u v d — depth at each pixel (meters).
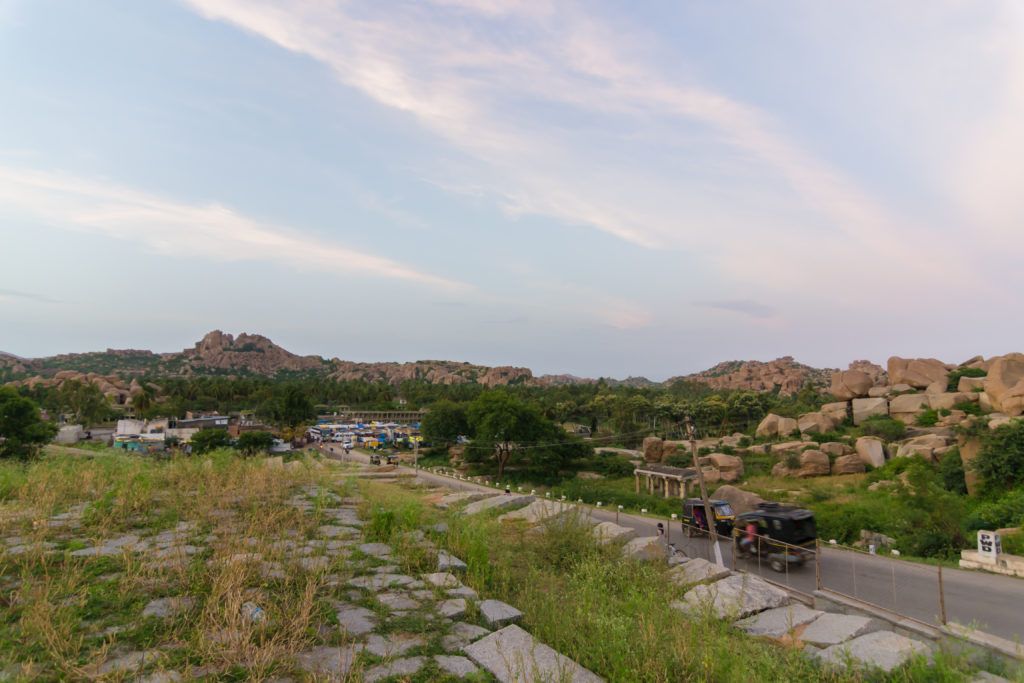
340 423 135.38
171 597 4.99
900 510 27.08
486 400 67.38
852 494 39.44
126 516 7.84
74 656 3.81
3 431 40.97
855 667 6.05
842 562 19.47
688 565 11.05
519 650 4.69
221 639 4.18
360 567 6.54
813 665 6.14
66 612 4.46
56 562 5.76
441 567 6.95
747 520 18.50
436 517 9.85
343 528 8.34
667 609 6.45
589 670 4.68
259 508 8.72
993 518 25.33
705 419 91.69
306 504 9.80
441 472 60.78
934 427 56.06
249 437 75.75
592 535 10.34
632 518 31.64
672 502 39.75
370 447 93.44
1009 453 32.06
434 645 4.72
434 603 5.66
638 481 49.03
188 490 9.72
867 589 15.21
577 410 106.12
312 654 4.30
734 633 7.02
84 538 6.71
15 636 4.06
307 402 103.50
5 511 7.41
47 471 9.67
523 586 7.05
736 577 10.02
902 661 6.36
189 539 6.91
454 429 81.88
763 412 95.12
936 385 65.19
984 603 14.07
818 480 48.28
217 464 11.87
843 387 74.19
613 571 8.46
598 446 89.12
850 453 53.09
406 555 7.05
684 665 4.81
